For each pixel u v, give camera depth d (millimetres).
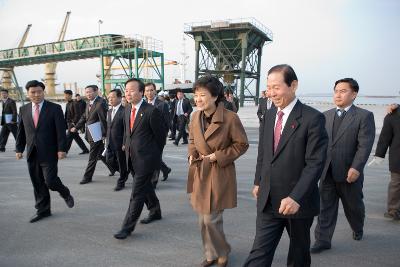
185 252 3287
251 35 32500
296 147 2098
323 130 2070
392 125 4066
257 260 2234
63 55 31328
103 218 4227
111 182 6047
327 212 3301
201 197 2779
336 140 3189
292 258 2295
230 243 3500
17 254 3234
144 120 3580
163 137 3711
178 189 5566
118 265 3023
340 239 3600
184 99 10742
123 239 3568
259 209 2275
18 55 32969
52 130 3961
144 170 3559
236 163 7629
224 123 2729
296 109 2133
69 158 8383
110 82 29906
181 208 4617
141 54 28984
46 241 3539
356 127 3123
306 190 1995
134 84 3654
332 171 3217
